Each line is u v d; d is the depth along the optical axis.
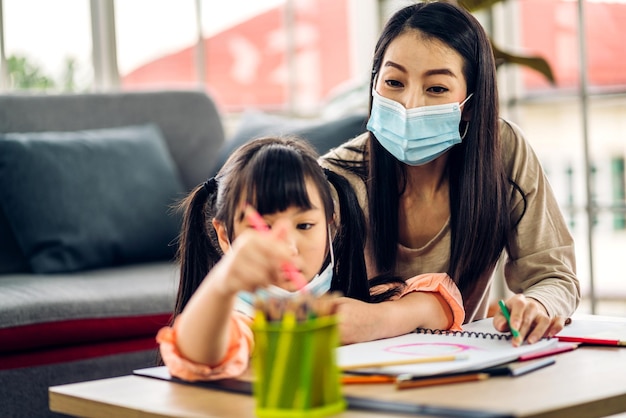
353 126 2.62
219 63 3.36
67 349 2.15
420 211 1.62
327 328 0.90
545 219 1.61
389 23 1.54
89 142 2.68
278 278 0.96
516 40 3.22
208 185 1.36
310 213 1.20
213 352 1.03
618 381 1.02
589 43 2.98
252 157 1.23
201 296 1.02
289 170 1.20
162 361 1.34
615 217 2.96
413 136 1.48
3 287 2.21
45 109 2.77
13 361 2.07
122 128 2.87
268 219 1.18
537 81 3.16
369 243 1.60
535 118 3.17
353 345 1.20
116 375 2.22
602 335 1.28
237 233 1.20
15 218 2.51
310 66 3.52
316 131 2.63
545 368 1.09
